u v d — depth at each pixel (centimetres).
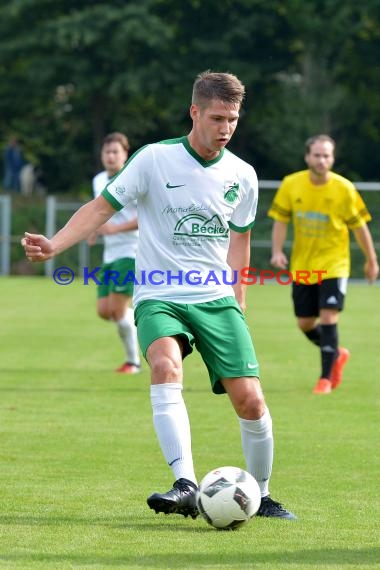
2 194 11444
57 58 11312
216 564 1602
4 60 11606
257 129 11744
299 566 1595
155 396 1847
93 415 2953
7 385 3488
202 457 2434
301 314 3462
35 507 1958
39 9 11481
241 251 2025
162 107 11875
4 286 8356
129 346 3769
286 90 11881
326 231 3350
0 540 1731
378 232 8906
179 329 1869
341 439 2656
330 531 1811
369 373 3834
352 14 11562
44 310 6281
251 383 1869
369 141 12862
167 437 1827
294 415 2981
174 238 1905
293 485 2175
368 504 2014
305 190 3344
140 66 11275
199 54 11350
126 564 1598
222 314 1903
